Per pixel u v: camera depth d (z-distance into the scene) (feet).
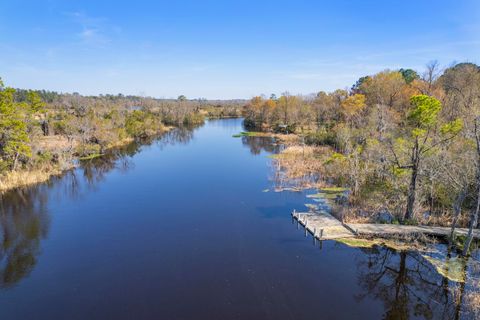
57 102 372.17
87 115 220.02
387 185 105.19
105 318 52.85
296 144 219.20
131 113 308.40
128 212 100.89
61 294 59.47
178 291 60.13
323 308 55.62
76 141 192.65
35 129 145.79
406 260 70.90
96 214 99.19
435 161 83.15
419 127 90.27
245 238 82.17
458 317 53.31
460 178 79.56
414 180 84.48
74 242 80.43
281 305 56.24
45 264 70.13
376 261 71.00
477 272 64.08
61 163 155.43
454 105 131.64
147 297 58.39
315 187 125.29
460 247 73.61
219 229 87.86
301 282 63.16
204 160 180.96
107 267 68.85
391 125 120.26
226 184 131.64
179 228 88.63
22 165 139.64
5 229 88.33
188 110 420.77
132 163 172.76
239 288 61.00
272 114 340.18
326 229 84.94
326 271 67.05
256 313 54.08
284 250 75.72
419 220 86.22
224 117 507.30
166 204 108.17
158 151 210.79
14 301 57.47
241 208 103.96
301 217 93.15
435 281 63.21
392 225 84.94
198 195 117.60
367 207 98.99
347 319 52.95
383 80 218.59
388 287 62.03
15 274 66.23
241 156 192.34
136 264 69.97
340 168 135.03
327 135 208.85
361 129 154.40
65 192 121.29
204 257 72.79
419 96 79.82
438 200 95.76
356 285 62.59
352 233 82.12
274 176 143.33
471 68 169.89
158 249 76.74
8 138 130.11
